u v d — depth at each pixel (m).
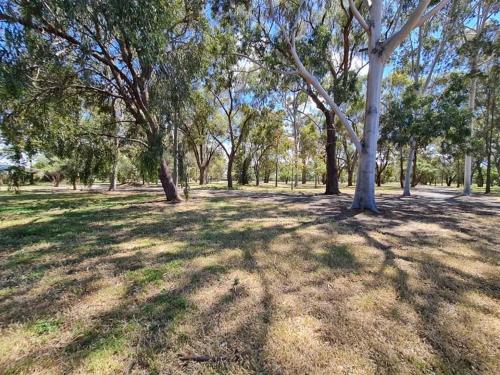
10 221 7.31
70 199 13.25
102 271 3.62
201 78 10.93
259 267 3.77
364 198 9.14
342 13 13.45
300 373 1.85
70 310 2.64
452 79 12.57
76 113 11.38
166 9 6.93
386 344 2.15
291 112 24.09
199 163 32.31
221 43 11.33
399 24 11.92
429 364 1.95
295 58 9.59
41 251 4.55
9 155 10.71
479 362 1.97
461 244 5.03
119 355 2.02
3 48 5.98
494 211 9.68
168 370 1.88
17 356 2.01
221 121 26.94
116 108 13.36
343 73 13.34
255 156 35.22
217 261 4.02
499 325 2.42
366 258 4.18
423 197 16.03
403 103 12.26
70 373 1.84
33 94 8.91
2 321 2.46
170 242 5.09
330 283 3.26
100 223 6.99
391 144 14.19
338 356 2.01
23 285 3.20
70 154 10.84
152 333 2.28
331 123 16.06
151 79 10.05
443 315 2.57
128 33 6.16
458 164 34.94
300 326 2.37
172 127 10.20
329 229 6.24
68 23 6.48
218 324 2.40
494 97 17.66
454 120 10.73
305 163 27.78
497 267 3.84
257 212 8.86
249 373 1.86
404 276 3.47
